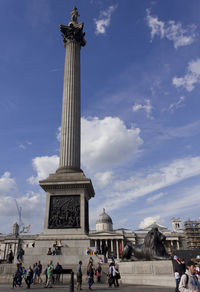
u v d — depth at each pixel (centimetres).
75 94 4159
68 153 3738
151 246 2455
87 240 3142
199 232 11219
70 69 4341
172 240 11006
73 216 3316
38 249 3114
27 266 2930
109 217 13300
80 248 3092
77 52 4588
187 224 11575
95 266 2867
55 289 2058
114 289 1964
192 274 800
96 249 3112
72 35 4644
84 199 3419
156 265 2250
